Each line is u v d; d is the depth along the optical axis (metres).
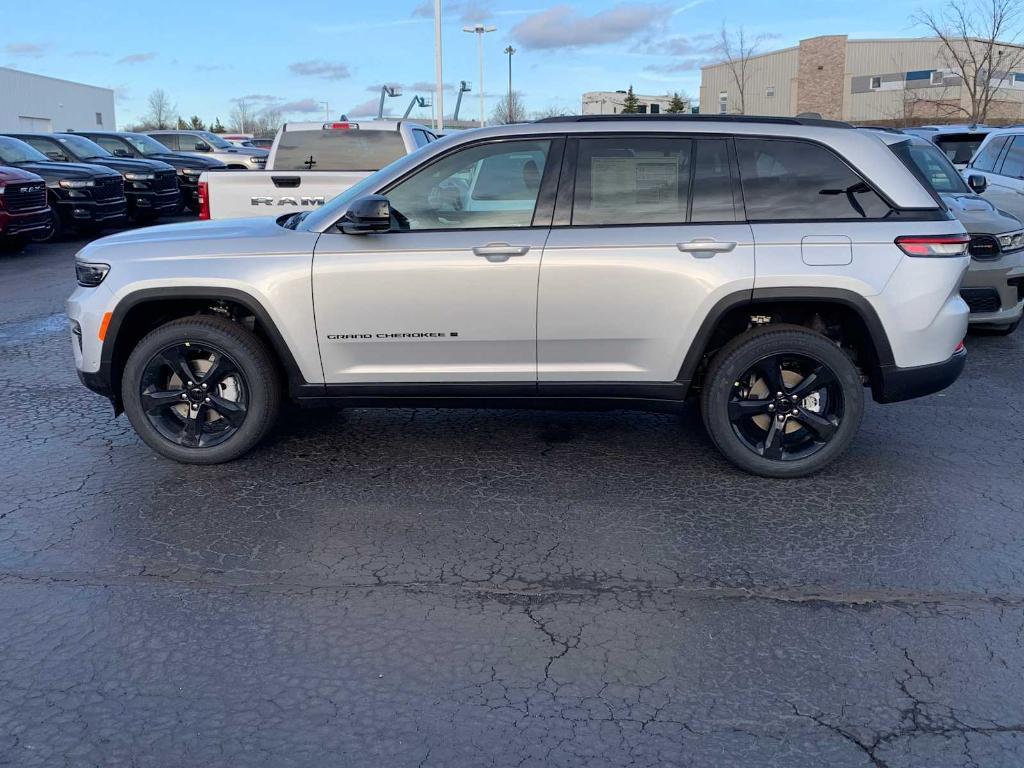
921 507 4.38
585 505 4.41
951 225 4.48
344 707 2.88
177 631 3.30
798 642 3.25
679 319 4.45
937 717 2.84
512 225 4.54
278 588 3.62
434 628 3.34
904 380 4.52
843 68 44.53
